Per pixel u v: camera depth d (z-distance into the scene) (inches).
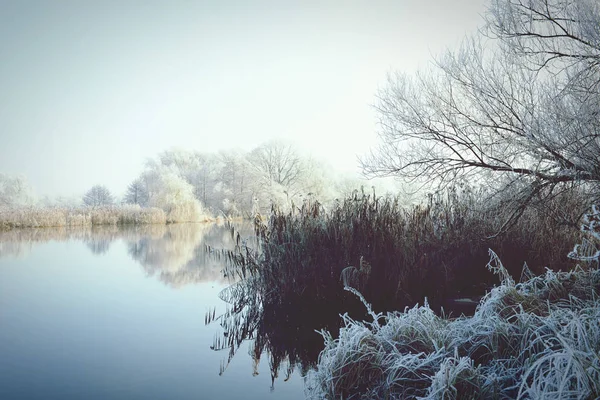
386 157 291.0
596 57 214.2
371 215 274.2
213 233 796.6
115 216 1099.9
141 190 1876.2
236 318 227.9
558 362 95.7
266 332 202.7
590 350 98.7
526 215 279.1
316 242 263.0
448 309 221.0
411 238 266.4
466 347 133.5
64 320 225.1
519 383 110.0
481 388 112.5
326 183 1379.2
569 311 124.3
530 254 266.1
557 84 229.9
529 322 129.7
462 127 267.6
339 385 127.1
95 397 132.4
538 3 244.1
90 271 387.2
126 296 283.4
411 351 133.6
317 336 195.9
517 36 242.1
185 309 248.4
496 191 254.8
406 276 249.3
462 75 265.9
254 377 150.4
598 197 219.0
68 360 165.9
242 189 1445.6
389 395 120.6
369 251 260.5
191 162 2087.8
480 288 259.8
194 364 163.2
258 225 295.9
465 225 281.3
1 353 173.2
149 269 396.8
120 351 176.6
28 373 151.9
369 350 131.0
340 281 249.0
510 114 250.5
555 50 241.3
